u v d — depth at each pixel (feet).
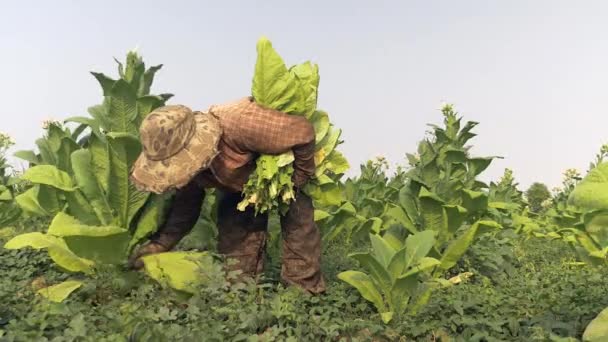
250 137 8.27
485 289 10.59
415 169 12.71
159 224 9.43
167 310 7.38
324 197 9.35
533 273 13.24
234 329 7.28
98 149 8.96
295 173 8.70
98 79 9.39
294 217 9.23
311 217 9.38
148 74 9.78
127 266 9.20
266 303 8.36
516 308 9.51
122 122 9.26
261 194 8.55
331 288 9.70
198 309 7.61
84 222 9.20
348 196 16.75
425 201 11.06
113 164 8.80
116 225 9.29
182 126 8.13
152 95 9.07
